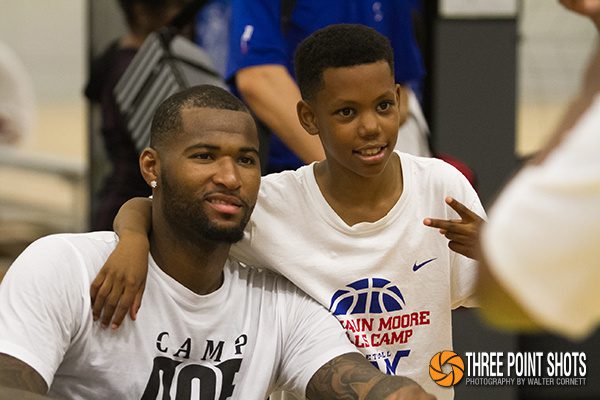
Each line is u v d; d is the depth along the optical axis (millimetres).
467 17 10016
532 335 10195
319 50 5734
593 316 3152
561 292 3109
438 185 6078
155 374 5656
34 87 16875
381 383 5598
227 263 6102
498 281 3191
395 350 6184
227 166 5527
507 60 10086
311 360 5930
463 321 9992
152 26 10297
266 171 7852
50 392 5715
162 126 5664
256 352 5945
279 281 6199
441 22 9977
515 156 10133
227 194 5523
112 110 9812
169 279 5715
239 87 7301
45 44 16953
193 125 5551
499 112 10117
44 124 16891
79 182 16734
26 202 17531
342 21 7496
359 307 6070
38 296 5449
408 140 8094
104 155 11367
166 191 5617
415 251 6070
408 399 5422
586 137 3125
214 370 5809
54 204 17406
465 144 10086
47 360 5375
